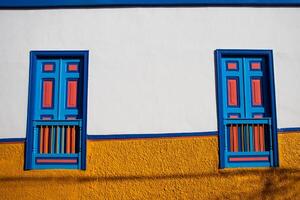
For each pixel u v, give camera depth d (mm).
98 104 5836
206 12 6066
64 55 5973
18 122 5816
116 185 5680
